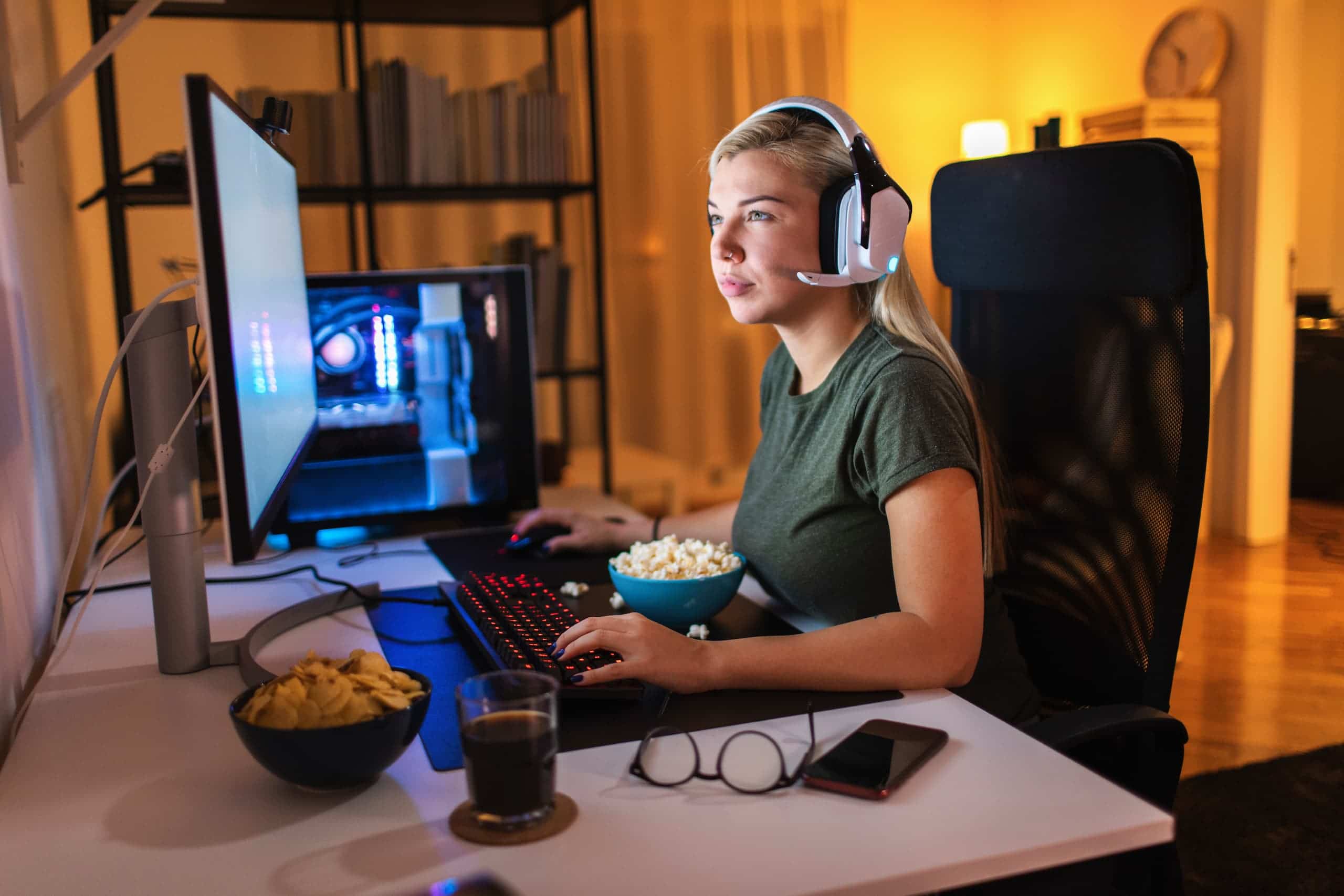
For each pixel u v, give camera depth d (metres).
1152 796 0.93
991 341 1.22
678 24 4.33
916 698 0.87
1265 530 3.80
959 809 0.68
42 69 1.55
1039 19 4.74
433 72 3.86
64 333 1.59
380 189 2.62
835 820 0.66
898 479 0.94
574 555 1.43
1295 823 1.86
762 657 0.88
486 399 1.67
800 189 1.03
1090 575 1.11
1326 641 2.81
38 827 0.69
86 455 1.75
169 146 3.37
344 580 1.34
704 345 4.57
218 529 1.69
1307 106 4.87
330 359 1.57
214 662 1.02
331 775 0.69
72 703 0.92
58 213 1.63
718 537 1.41
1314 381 4.34
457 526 1.70
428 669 0.99
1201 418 1.00
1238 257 3.77
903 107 4.89
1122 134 3.82
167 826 0.68
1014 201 1.14
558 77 4.04
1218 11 3.80
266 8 2.65
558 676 0.87
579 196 4.21
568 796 0.70
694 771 0.73
